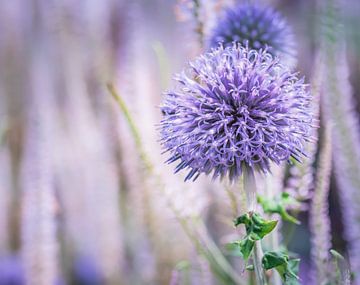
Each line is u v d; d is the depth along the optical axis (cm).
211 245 30
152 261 35
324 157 28
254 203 24
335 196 43
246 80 25
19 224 43
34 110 35
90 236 41
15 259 42
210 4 32
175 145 25
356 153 34
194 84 25
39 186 34
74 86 42
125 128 35
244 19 33
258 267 24
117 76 43
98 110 42
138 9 41
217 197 36
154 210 34
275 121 25
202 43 32
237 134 24
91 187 40
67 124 42
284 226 42
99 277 41
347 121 34
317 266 28
